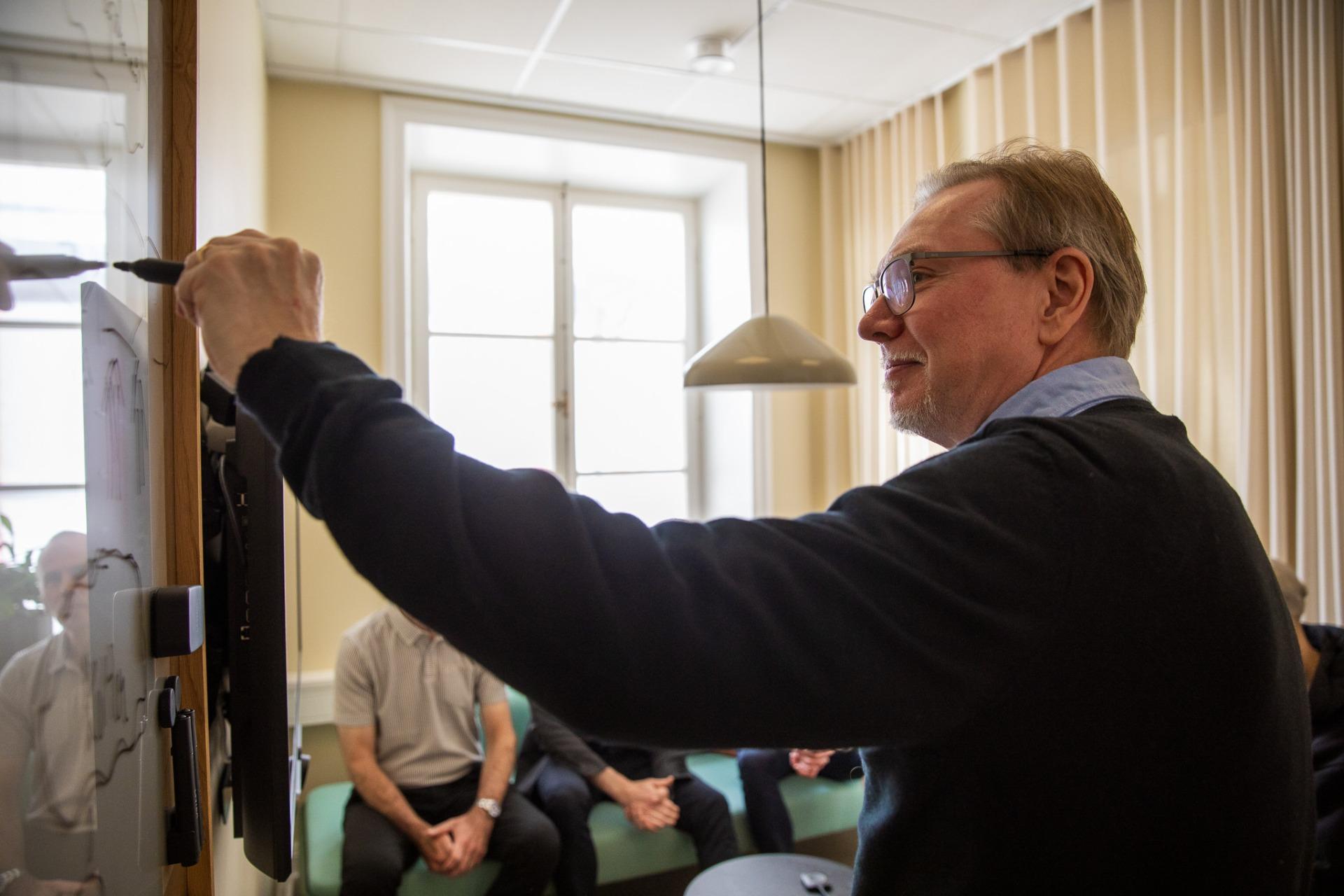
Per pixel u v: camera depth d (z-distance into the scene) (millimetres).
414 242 3441
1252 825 565
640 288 3820
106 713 559
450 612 449
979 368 712
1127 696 528
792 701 464
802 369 2031
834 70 2980
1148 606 532
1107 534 531
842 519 518
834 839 3084
